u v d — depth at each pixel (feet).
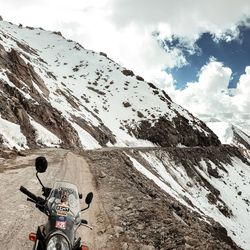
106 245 30.19
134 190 61.05
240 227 378.32
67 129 229.86
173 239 31.53
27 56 529.45
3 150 91.20
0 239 25.90
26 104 194.29
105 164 103.86
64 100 370.12
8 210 33.96
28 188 46.98
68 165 87.97
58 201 16.31
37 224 31.45
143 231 34.50
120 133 481.46
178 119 604.90
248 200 499.51
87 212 40.27
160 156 397.39
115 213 41.57
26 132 155.43
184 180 392.27
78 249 16.35
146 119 561.02
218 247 30.73
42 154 110.22
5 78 201.87
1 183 47.16
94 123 377.50
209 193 409.69
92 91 640.99
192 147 559.79
